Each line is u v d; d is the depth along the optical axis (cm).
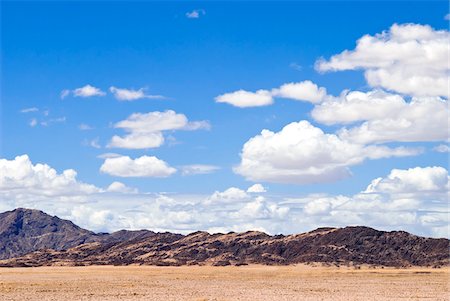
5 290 10838
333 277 16838
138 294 10125
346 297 9656
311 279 15850
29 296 9556
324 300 9000
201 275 17825
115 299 9081
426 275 17775
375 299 9275
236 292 10750
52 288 11550
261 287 12369
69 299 9056
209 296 9656
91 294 10069
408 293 10700
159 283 13688
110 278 15988
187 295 9938
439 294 10450
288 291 11081
